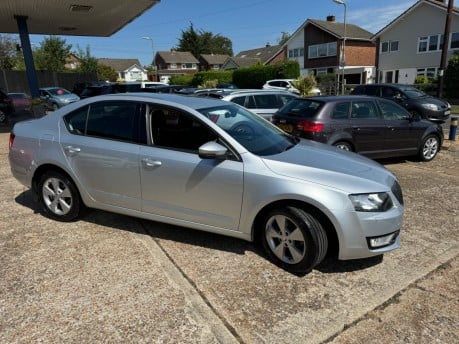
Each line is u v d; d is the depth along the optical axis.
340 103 6.50
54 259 3.44
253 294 2.93
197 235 3.95
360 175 3.21
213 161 3.36
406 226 4.23
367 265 3.38
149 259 3.45
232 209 3.35
